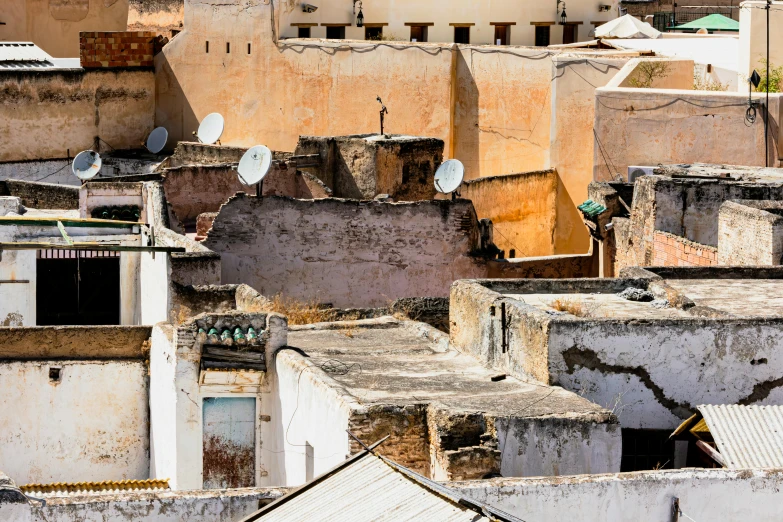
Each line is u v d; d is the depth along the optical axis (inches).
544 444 1150.3
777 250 1763.0
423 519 932.0
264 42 3351.4
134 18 3671.3
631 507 1018.1
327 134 3307.1
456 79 3201.3
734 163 2536.9
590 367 1247.5
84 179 2640.3
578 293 1488.7
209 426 1405.0
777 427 1171.3
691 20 4160.9
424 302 1696.6
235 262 2263.8
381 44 3243.1
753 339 1250.6
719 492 1027.3
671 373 1251.2
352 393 1237.7
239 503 1024.9
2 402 1555.1
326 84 3302.2
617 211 2348.7
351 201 2267.5
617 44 3294.8
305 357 1375.5
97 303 2124.8
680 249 2003.0
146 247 1891.0
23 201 2536.9
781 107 2508.6
